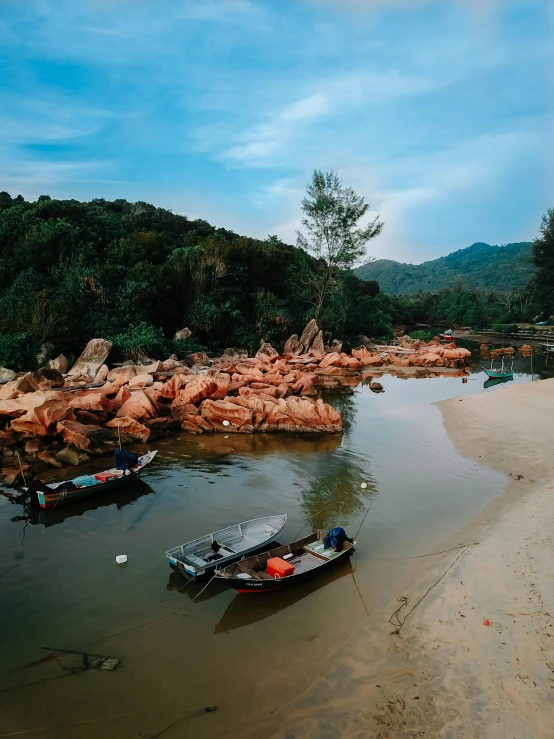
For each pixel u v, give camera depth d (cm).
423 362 6062
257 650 1105
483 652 1031
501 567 1352
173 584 1377
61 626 1199
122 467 2073
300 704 942
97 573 1429
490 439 2678
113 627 1196
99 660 1081
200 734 885
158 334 4909
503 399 3588
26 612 1252
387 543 1580
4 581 1385
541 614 1129
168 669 1054
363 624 1175
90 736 887
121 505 1884
